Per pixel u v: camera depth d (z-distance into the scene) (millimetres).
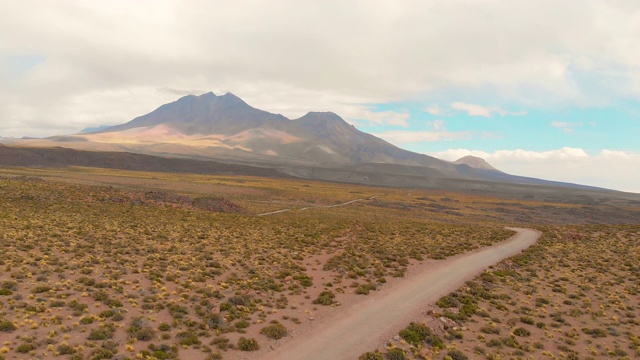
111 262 36750
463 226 81125
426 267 43281
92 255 37969
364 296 32688
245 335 23906
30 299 25844
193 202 90188
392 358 21469
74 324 22703
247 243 51875
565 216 171000
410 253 49594
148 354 20297
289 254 47688
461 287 35719
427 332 25109
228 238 54344
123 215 63719
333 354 21766
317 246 53469
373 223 79000
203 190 139125
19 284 28109
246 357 21141
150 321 24672
